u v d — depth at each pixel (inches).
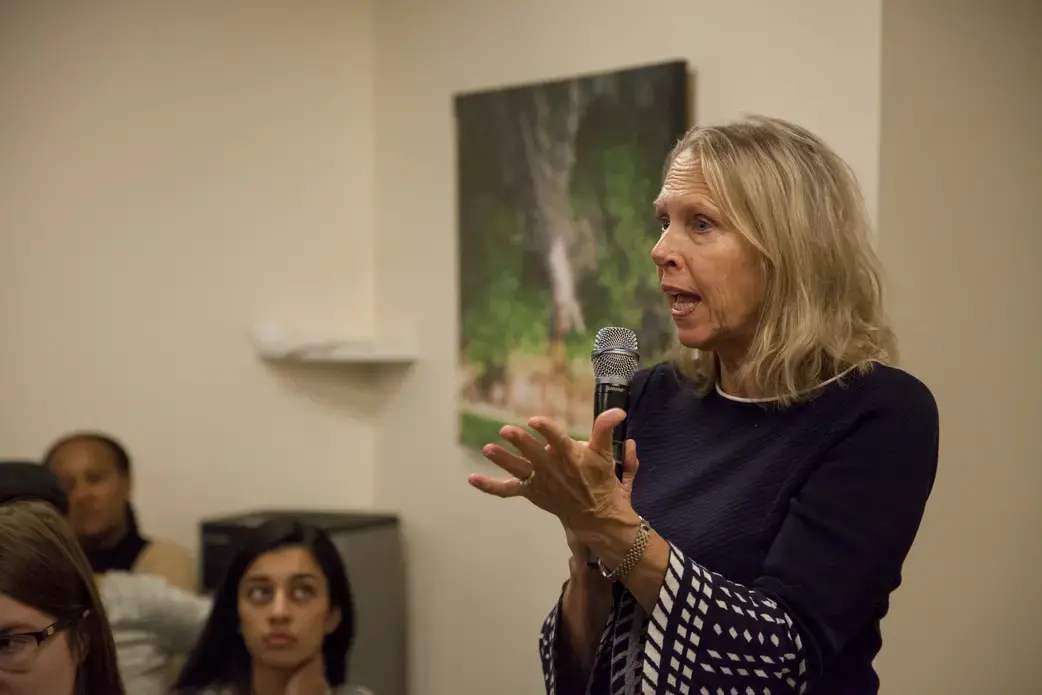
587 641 78.6
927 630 129.2
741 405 76.2
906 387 71.5
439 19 180.1
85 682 86.0
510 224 167.2
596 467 62.9
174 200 186.9
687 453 77.9
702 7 141.9
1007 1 136.9
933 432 71.2
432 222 182.5
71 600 84.4
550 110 159.9
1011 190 137.4
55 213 183.0
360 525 177.5
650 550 65.3
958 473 131.4
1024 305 138.9
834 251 73.1
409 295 186.9
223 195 188.7
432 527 183.3
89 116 183.3
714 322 73.9
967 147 132.3
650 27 148.4
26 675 82.5
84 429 183.9
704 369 80.7
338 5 192.1
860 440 70.3
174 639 156.9
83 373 183.9
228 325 189.6
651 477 78.8
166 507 187.0
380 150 191.3
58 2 181.9
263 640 129.1
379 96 191.3
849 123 126.0
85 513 165.0
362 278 193.8
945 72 130.0
